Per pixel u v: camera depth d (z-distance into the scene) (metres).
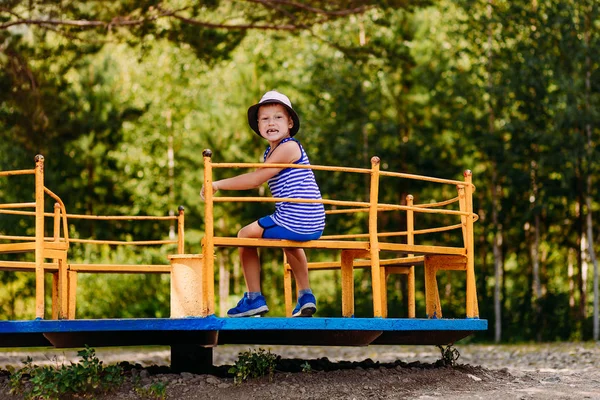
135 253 27.95
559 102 20.25
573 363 12.34
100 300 24.73
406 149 24.80
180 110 29.80
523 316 22.88
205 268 6.73
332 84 24.64
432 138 24.67
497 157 21.84
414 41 24.16
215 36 15.65
